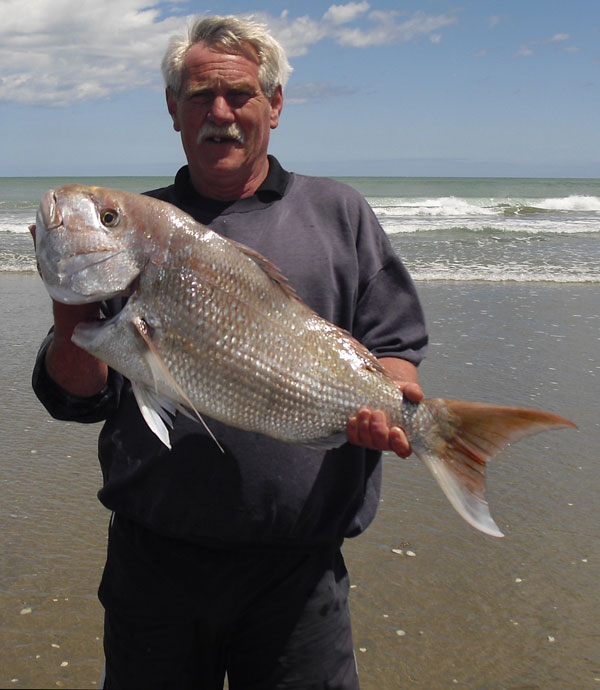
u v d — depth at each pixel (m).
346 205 2.57
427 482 5.30
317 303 2.46
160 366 2.10
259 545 2.42
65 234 2.07
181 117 2.53
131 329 2.11
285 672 2.45
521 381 7.48
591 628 3.66
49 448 5.76
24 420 6.34
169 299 2.13
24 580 3.96
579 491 5.14
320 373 2.25
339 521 2.47
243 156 2.48
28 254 16.38
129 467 2.44
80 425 6.32
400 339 2.56
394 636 3.57
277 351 2.22
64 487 5.08
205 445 2.37
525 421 2.15
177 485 2.37
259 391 2.21
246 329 2.19
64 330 2.21
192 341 2.15
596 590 3.98
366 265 2.58
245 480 2.35
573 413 6.59
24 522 4.57
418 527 4.62
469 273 14.75
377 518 4.73
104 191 2.12
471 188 60.97
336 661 2.51
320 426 2.27
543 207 35.81
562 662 3.41
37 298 11.66
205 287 2.16
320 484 2.42
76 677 3.26
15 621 3.62
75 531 4.49
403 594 3.92
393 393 2.27
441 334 9.53
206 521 2.36
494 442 2.18
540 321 10.45
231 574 2.43
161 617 2.47
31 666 3.31
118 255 2.10
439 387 7.21
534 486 5.21
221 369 2.18
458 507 2.18
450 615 3.75
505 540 4.48
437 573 4.12
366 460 2.60
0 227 22.06
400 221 26.00
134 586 2.49
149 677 2.50
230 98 2.44
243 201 2.54
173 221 2.15
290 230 2.50
